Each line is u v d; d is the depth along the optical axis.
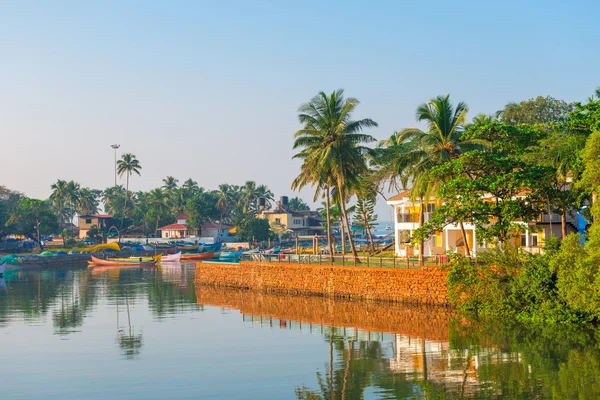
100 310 54.94
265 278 68.06
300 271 63.41
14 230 160.38
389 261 58.41
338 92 67.44
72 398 26.78
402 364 31.52
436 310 49.28
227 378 29.64
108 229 187.38
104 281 86.62
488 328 40.72
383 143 89.19
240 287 71.94
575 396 25.06
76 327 45.34
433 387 27.06
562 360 31.06
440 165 49.75
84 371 31.39
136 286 78.31
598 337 36.28
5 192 187.12
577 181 41.97
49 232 166.38
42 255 129.62
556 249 43.50
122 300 62.66
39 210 163.12
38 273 105.81
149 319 49.03
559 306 41.78
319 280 61.03
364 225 90.81
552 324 41.28
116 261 121.25
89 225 189.62
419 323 43.84
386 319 46.25
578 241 42.00
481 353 33.28
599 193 38.19
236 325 45.44
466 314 46.81
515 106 84.38
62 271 110.19
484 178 46.62
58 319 49.50
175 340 39.59
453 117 55.19
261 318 48.75
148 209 198.62
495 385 27.02
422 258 53.34
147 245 158.75
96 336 41.44
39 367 32.38
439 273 50.41
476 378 28.25
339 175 65.94
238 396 26.69
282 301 59.44
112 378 29.95
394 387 27.34
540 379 27.69
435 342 36.81
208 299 62.62
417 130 56.75
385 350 35.06
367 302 55.69
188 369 31.53
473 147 54.56
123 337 40.94
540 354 32.50
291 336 40.44
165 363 32.94
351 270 57.75
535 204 48.66
